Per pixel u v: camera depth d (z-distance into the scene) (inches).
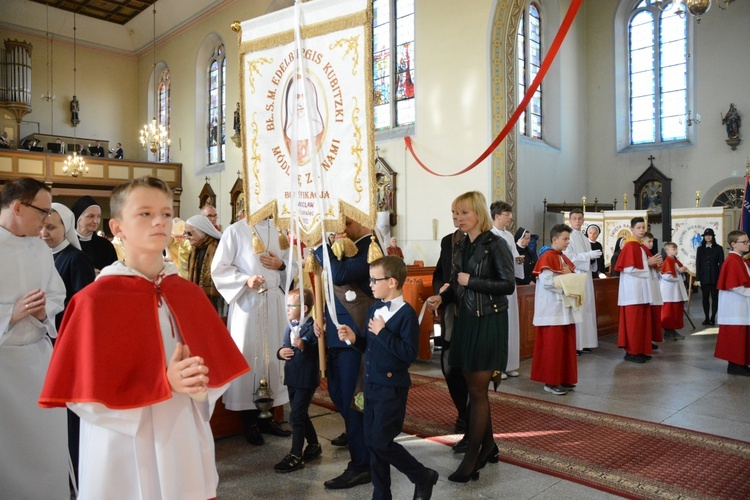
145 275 69.3
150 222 67.5
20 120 816.9
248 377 155.0
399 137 576.1
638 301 267.1
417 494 110.7
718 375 240.7
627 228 461.1
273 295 161.5
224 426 161.5
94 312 62.4
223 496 122.3
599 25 662.5
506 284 127.0
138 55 950.4
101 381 60.0
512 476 134.1
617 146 649.0
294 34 103.6
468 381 131.5
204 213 197.2
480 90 502.9
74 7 844.6
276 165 108.7
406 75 583.2
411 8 577.6
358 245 124.2
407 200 569.0
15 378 103.0
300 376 136.4
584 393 211.6
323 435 163.8
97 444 64.1
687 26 606.5
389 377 108.1
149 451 64.8
